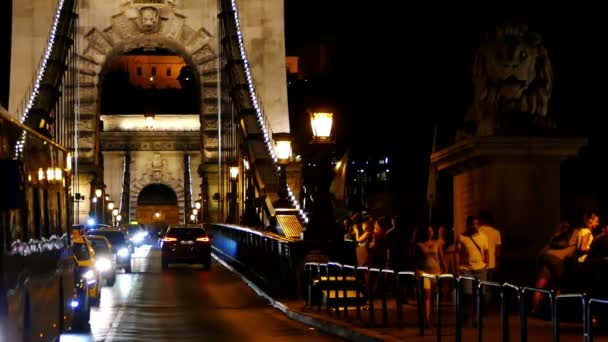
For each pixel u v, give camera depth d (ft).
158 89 525.34
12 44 279.90
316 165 97.71
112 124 448.65
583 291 64.23
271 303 104.73
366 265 95.96
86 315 77.82
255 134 244.63
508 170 80.89
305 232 99.71
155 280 144.97
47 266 55.77
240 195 254.27
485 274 71.20
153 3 294.25
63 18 280.51
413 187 217.97
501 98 83.30
